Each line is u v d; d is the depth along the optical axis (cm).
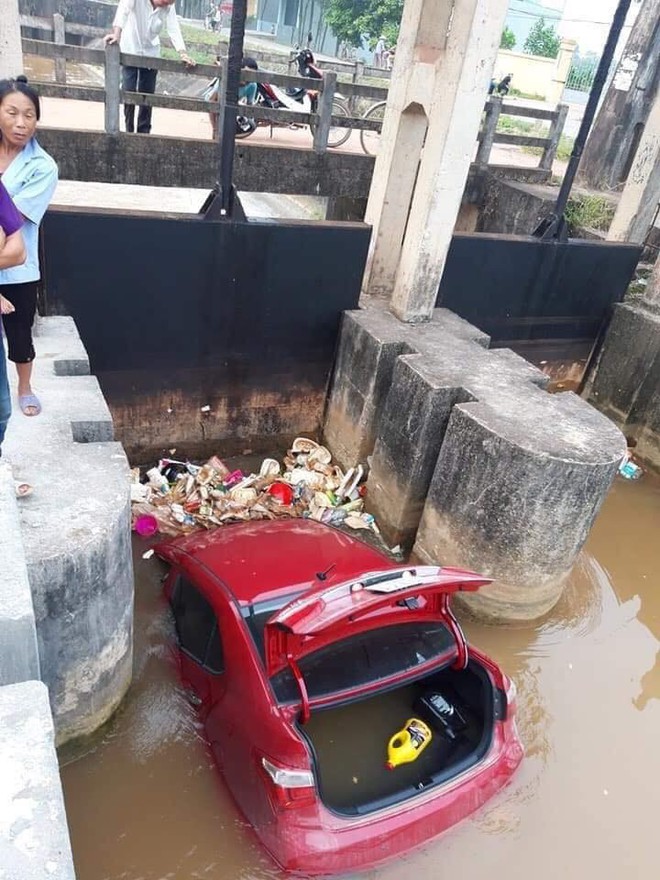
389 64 2223
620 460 498
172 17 839
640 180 862
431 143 616
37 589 319
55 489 364
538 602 543
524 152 1480
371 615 341
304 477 691
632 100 1140
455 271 760
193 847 355
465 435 528
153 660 449
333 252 665
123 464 393
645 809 419
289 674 328
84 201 1123
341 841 303
